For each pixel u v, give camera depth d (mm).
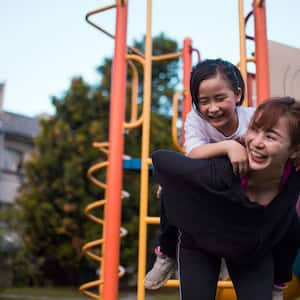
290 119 1504
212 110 1812
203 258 1687
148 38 3154
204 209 1595
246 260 1635
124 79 2986
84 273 13891
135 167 3021
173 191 1630
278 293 1920
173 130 3658
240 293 1640
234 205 1548
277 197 1590
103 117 14852
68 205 13180
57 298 10539
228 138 1982
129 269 13211
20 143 17453
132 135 14117
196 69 1848
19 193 14539
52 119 14570
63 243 13273
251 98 3459
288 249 1793
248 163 1548
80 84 15008
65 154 13859
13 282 12719
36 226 13273
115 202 2779
